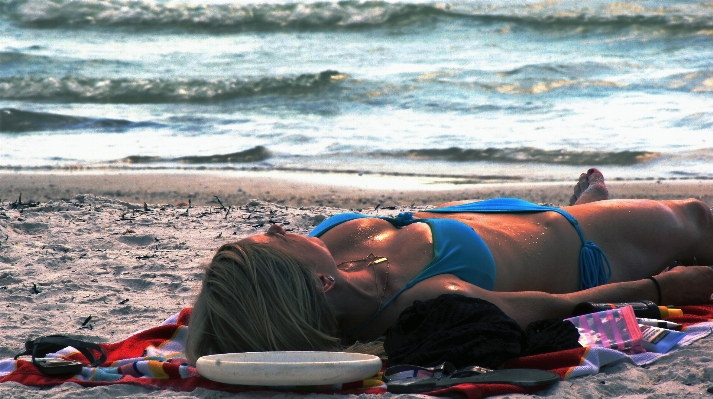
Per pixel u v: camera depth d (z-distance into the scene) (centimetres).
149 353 757
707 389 608
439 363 657
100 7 6084
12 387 658
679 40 4703
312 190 2195
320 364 606
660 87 3622
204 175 2425
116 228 1452
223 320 685
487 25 5422
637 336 721
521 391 622
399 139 2941
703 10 5138
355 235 826
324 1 5853
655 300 828
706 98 3350
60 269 1145
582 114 3206
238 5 5891
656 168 2362
